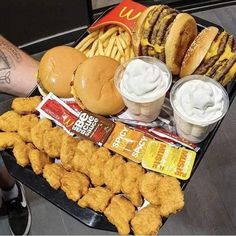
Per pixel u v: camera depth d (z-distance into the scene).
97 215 0.78
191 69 0.85
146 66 0.79
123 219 0.76
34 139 0.85
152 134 0.83
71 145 0.84
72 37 1.61
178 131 0.83
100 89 0.84
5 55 1.06
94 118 0.85
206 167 1.25
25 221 1.22
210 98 0.75
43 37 1.61
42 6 1.56
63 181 0.81
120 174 0.79
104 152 0.82
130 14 0.98
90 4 1.58
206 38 0.84
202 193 1.22
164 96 0.81
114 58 0.94
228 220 1.18
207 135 0.83
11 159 0.87
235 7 1.54
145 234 0.74
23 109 0.90
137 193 0.78
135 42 0.89
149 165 0.80
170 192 0.76
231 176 1.24
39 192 0.82
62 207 0.80
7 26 1.57
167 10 0.89
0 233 1.24
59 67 0.88
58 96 0.89
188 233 1.16
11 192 1.22
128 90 0.79
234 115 1.33
